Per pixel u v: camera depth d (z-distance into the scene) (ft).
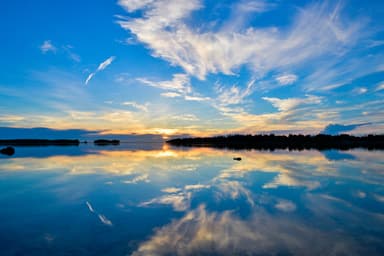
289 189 35.70
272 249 17.15
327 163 69.26
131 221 22.53
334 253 16.70
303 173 50.70
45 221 22.63
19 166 62.44
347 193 33.24
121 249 17.10
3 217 23.79
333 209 26.30
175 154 112.68
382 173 50.44
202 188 36.47
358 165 64.18
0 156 95.09
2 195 32.37
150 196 31.76
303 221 22.67
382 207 26.96
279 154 109.40
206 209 26.14
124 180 42.96
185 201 29.32
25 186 37.93
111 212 25.20
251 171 53.72
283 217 23.70
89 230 20.45
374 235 19.60
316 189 35.78
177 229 20.66
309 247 17.51
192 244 17.85
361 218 23.49
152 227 21.06
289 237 19.12
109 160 79.87
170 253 16.51
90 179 43.93
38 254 16.49
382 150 136.98
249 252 16.67
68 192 34.01
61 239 18.74
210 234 19.58
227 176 47.19
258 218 23.40
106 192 33.91
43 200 29.86
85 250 16.99
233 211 25.52
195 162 73.61
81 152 125.29
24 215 24.35
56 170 55.36
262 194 32.78
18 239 18.78
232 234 19.61
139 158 88.22
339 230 20.61
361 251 17.01
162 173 51.11
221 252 16.62
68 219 23.16
